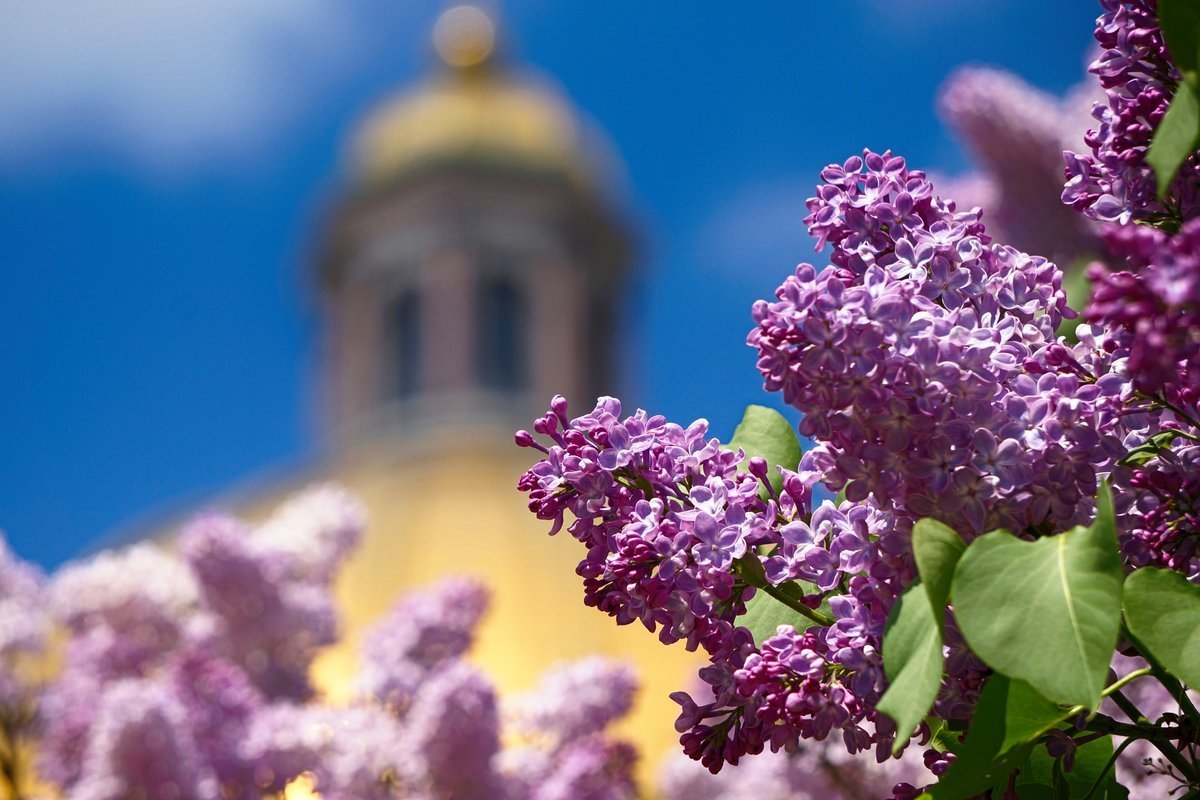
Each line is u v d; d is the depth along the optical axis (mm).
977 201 6703
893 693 1953
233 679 8648
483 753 8273
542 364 52875
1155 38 2209
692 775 10008
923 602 2047
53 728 9117
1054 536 2010
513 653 37281
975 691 2193
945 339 2111
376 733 8281
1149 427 2229
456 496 44188
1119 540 2189
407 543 41844
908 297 2186
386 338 53062
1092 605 1873
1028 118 6465
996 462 2111
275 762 8266
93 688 9344
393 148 56438
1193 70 1854
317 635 10195
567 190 55625
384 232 54438
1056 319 2303
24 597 9766
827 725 2271
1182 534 2178
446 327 52375
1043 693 1838
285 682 10102
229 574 9922
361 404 51719
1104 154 2275
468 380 51344
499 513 43219
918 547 1993
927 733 2426
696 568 2291
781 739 2326
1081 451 2125
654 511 2314
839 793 6910
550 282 54281
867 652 2188
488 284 53656
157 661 9742
